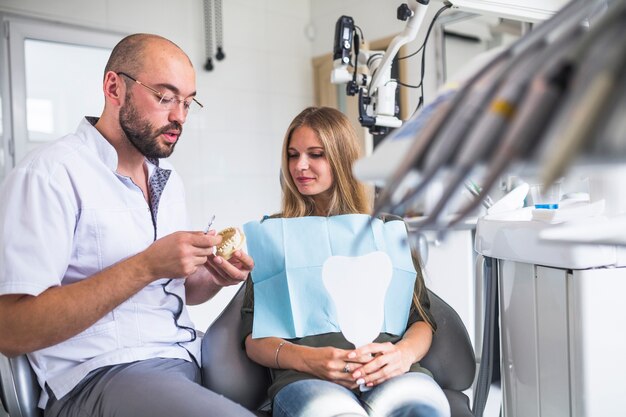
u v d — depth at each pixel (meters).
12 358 1.06
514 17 1.29
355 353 1.08
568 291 0.88
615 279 0.86
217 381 1.22
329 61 4.39
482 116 0.35
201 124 3.95
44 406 1.13
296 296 1.21
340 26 1.93
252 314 1.26
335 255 1.23
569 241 0.68
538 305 0.96
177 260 1.04
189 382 1.08
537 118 0.32
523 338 1.01
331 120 1.39
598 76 0.30
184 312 1.34
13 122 3.17
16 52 3.16
